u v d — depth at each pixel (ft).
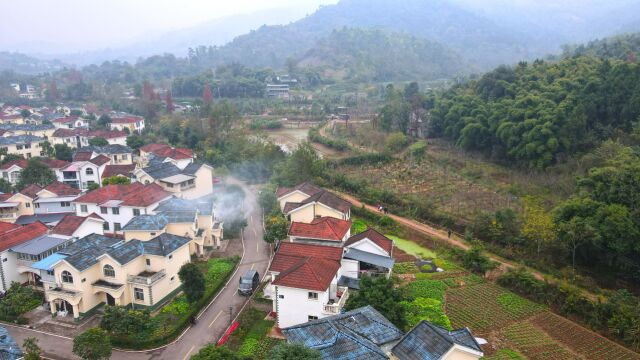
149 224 176.86
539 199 214.28
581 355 127.24
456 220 215.31
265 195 235.20
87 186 264.93
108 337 123.34
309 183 234.99
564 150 256.52
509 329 138.92
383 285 133.39
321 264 140.77
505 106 298.97
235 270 177.17
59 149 310.24
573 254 173.27
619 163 200.95
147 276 150.82
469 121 311.27
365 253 163.94
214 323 142.92
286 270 139.03
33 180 252.62
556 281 163.02
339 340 105.19
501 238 195.52
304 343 104.27
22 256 159.74
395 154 322.96
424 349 97.71
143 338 131.54
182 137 364.79
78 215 200.85
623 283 170.60
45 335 136.67
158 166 247.50
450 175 275.18
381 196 246.06
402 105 374.63
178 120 411.75
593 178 191.11
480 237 203.92
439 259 186.70
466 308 149.89
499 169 281.74
